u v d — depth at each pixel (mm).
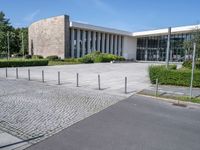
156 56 55125
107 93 11406
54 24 44219
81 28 44625
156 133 5867
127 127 6273
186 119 7219
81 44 46125
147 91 11992
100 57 42000
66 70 24172
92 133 5738
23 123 6359
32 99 9414
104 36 50562
